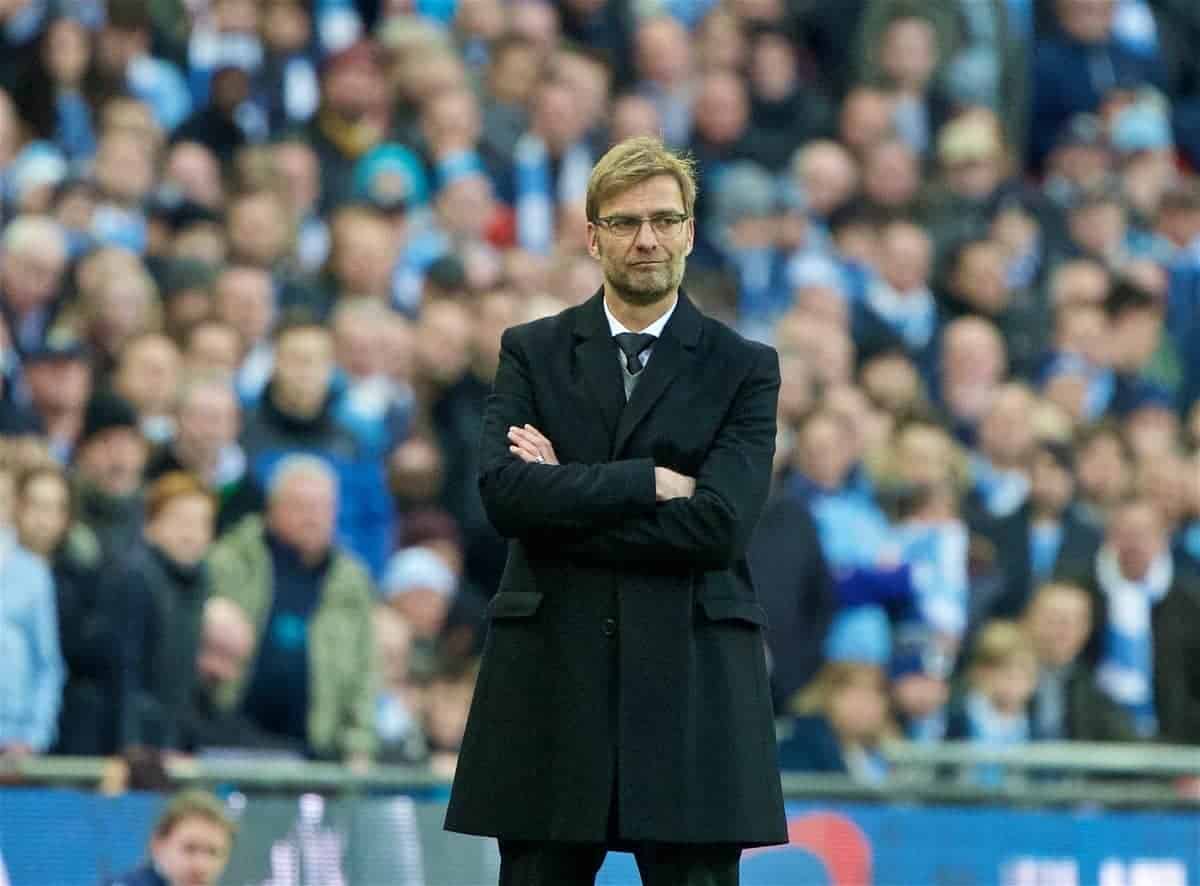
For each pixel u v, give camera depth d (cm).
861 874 3647
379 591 4141
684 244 2123
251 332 4522
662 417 2109
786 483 4603
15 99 4869
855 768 3959
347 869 3341
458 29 5747
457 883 3409
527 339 2162
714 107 5872
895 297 5575
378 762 3716
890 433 4812
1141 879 3825
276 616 3703
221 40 5341
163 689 3544
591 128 5597
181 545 3625
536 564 2092
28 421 3950
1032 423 5066
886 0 6297
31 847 3175
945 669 4425
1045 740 4269
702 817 2034
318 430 4209
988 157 6009
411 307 4947
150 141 4753
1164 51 6844
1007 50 6425
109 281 4238
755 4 6250
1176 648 4441
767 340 5194
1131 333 5678
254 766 3356
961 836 3709
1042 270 5956
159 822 3194
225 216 4791
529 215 5416
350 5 5700
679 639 2059
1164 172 6506
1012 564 4691
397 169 5150
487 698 2086
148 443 3997
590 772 2033
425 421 4547
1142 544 4488
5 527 3472
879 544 4466
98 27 4994
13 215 4584
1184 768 3903
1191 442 5478
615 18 6066
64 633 3466
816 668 4091
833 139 6031
